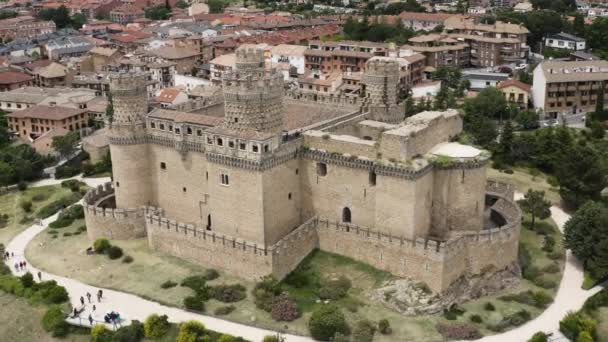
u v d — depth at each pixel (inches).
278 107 4441.4
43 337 3855.8
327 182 4471.0
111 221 4867.1
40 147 7465.6
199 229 4402.1
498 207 4940.9
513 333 3730.3
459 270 4156.0
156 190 5017.2
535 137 6781.5
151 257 4611.2
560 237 5014.8
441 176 4293.8
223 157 4318.4
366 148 4242.1
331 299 4003.4
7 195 6422.2
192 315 3882.9
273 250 4089.6
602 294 4094.5
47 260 4719.5
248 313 3875.5
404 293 3983.8
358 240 4333.2
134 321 3779.5
